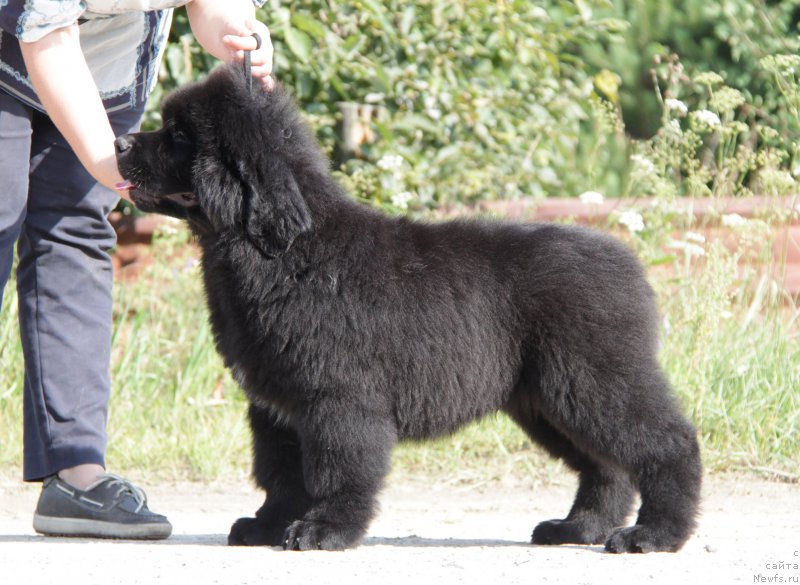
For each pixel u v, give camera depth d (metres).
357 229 7.41
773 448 11.37
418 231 7.71
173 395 12.70
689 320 11.83
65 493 7.99
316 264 7.20
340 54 14.63
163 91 14.38
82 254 8.10
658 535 7.34
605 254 7.75
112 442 11.55
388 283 7.34
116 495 8.00
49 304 8.03
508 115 15.98
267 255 7.11
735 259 12.09
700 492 7.54
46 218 7.95
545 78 16.72
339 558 6.87
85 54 7.56
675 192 13.71
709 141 17.73
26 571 6.36
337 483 7.14
